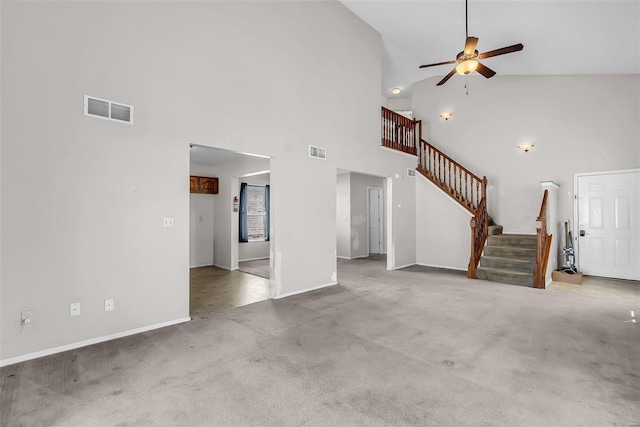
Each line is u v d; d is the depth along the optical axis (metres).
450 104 8.13
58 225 2.91
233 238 7.21
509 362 2.74
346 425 1.93
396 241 7.19
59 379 2.46
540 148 6.83
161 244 3.57
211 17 3.97
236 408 2.10
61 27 2.91
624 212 5.92
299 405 2.13
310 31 5.17
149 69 3.46
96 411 2.07
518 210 7.11
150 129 3.47
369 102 6.35
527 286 5.48
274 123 4.65
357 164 6.09
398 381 2.43
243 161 6.75
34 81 2.78
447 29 5.74
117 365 2.68
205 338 3.27
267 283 5.84
